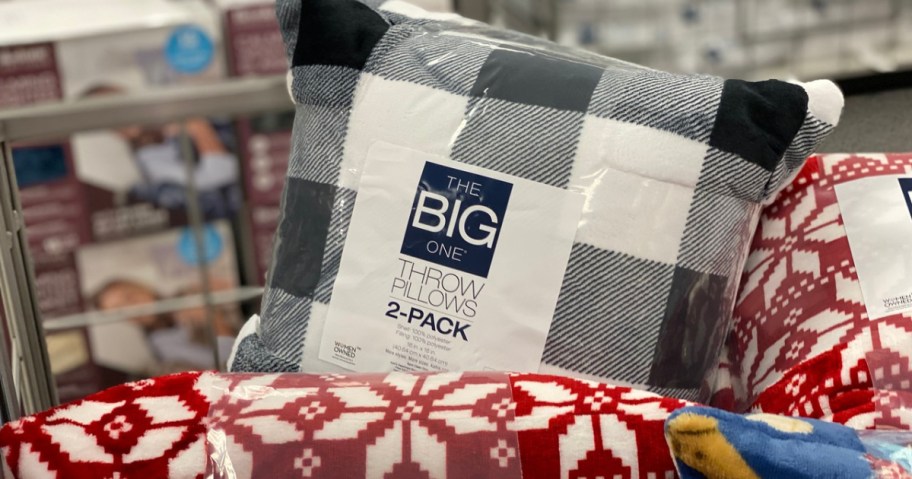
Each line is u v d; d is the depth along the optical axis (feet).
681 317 2.53
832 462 2.06
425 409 2.23
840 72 4.17
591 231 2.51
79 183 5.06
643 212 2.51
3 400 2.64
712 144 2.51
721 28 4.32
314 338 2.65
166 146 5.13
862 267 2.65
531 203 2.52
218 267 5.38
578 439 2.17
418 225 2.57
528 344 2.51
